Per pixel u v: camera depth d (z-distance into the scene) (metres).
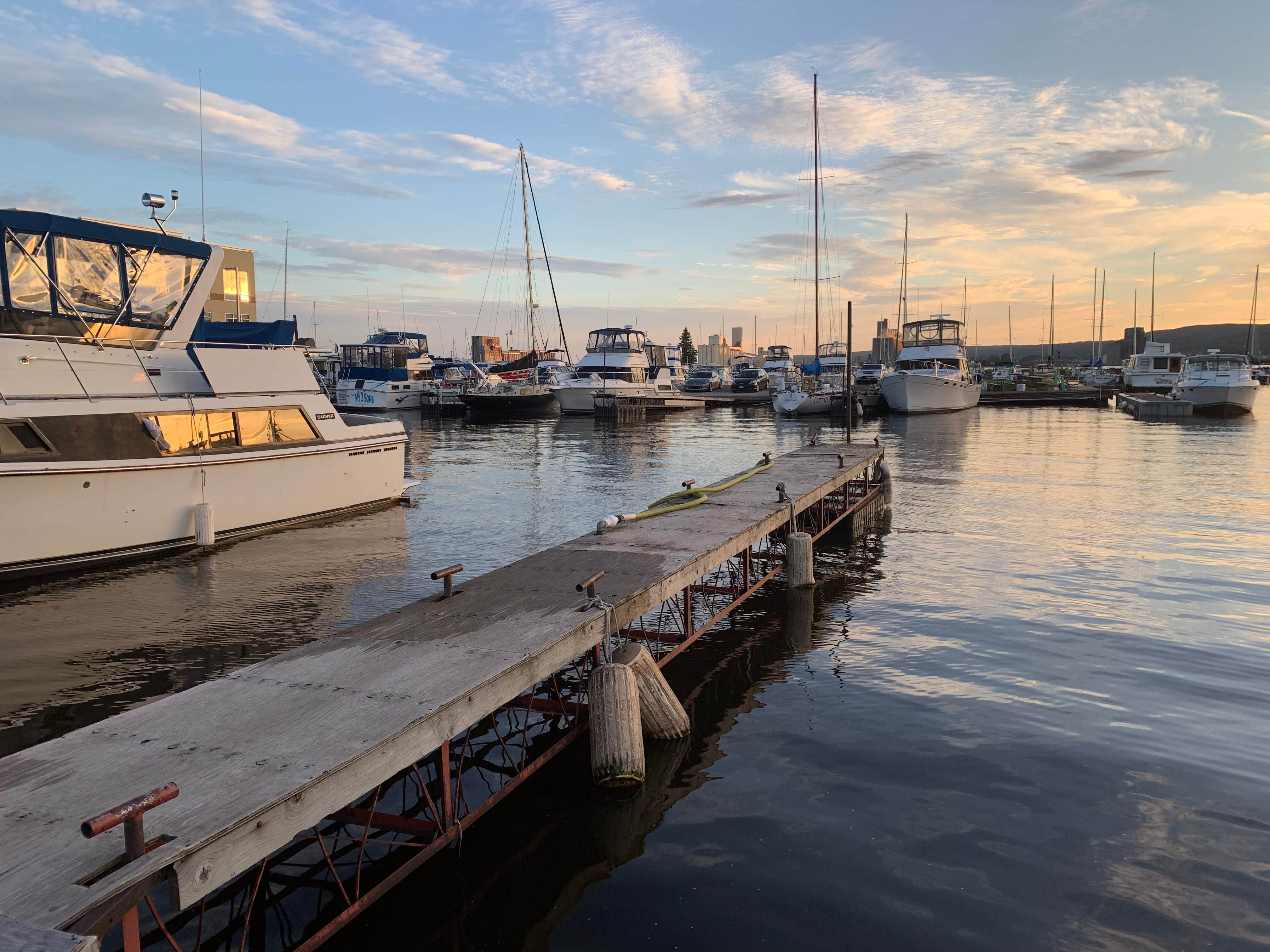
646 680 6.96
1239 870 5.08
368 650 6.12
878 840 5.49
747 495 13.47
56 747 4.61
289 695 5.29
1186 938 4.46
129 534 13.16
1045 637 9.71
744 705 7.94
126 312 14.17
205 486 14.34
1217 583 11.95
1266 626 9.94
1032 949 4.38
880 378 56.59
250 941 4.55
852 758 6.71
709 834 5.62
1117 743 6.89
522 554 14.05
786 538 12.64
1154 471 24.33
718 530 10.63
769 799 6.08
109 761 4.43
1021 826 5.63
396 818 5.30
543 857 5.40
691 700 8.11
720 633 10.23
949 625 10.25
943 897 4.85
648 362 60.12
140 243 14.23
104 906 3.22
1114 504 18.83
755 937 4.53
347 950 4.53
